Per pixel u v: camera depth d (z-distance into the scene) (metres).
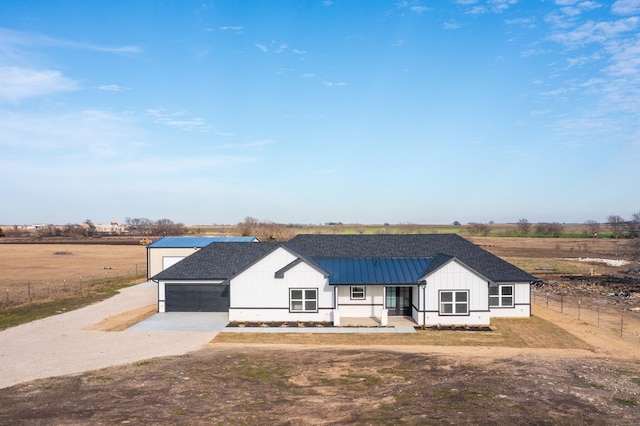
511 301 31.42
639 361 21.25
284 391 16.72
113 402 15.52
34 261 73.12
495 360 21.08
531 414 14.43
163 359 21.11
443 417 14.18
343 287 31.62
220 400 15.74
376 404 15.37
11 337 25.45
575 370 19.34
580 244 102.25
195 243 47.66
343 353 22.33
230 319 29.84
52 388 17.02
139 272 58.53
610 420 13.99
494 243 106.88
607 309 34.34
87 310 33.38
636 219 86.69
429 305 28.89
